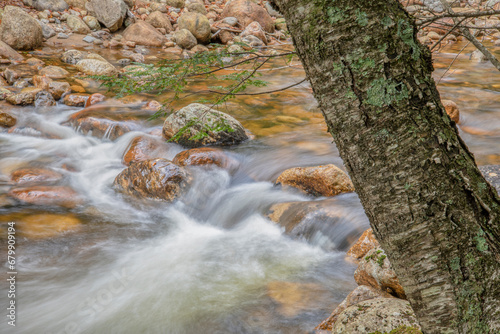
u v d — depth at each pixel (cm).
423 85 132
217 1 1709
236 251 420
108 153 672
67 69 988
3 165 618
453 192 135
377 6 126
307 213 435
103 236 450
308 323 308
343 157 144
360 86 131
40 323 320
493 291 141
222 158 577
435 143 132
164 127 662
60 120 764
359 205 438
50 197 521
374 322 242
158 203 519
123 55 1155
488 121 705
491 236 139
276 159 592
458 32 197
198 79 932
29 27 1090
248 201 496
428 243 139
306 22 132
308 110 794
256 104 817
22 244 423
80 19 1274
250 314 324
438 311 146
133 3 1461
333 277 366
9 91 819
